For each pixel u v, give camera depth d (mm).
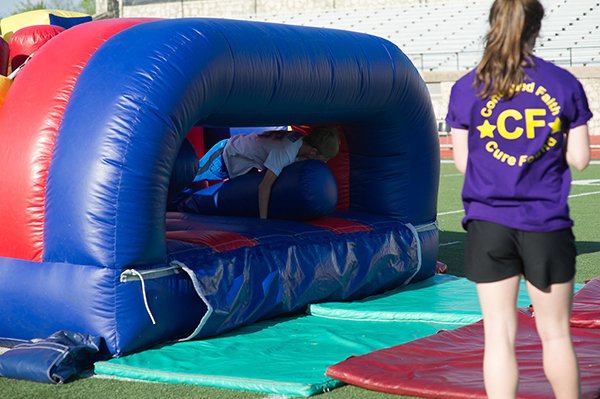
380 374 5207
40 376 5457
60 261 6035
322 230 7871
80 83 6184
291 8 48469
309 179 7910
